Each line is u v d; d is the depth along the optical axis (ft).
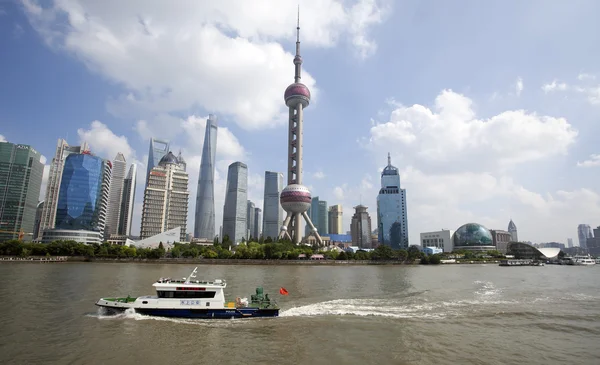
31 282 290.76
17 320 161.99
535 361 122.93
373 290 283.18
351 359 121.49
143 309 169.99
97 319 165.07
